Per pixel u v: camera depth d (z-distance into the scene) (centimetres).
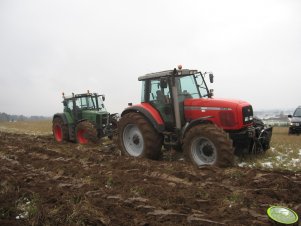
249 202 438
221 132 670
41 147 986
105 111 1290
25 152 914
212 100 759
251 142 779
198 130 693
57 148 995
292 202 442
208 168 638
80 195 461
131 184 534
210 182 548
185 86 816
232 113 721
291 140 1194
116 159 781
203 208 425
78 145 1058
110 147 975
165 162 743
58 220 382
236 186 526
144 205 429
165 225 363
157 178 587
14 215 411
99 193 482
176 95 775
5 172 641
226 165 653
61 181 571
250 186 521
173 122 798
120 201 449
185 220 377
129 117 855
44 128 2494
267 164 732
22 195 480
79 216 384
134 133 866
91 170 653
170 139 802
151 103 853
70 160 780
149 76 848
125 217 393
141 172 639
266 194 473
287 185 505
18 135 1534
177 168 656
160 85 791
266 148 843
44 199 459
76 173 633
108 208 419
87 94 1349
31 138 1366
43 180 580
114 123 1216
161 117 825
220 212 403
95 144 1102
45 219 388
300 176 579
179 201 449
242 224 363
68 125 1298
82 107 1327
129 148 877
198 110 774
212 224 362
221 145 657
